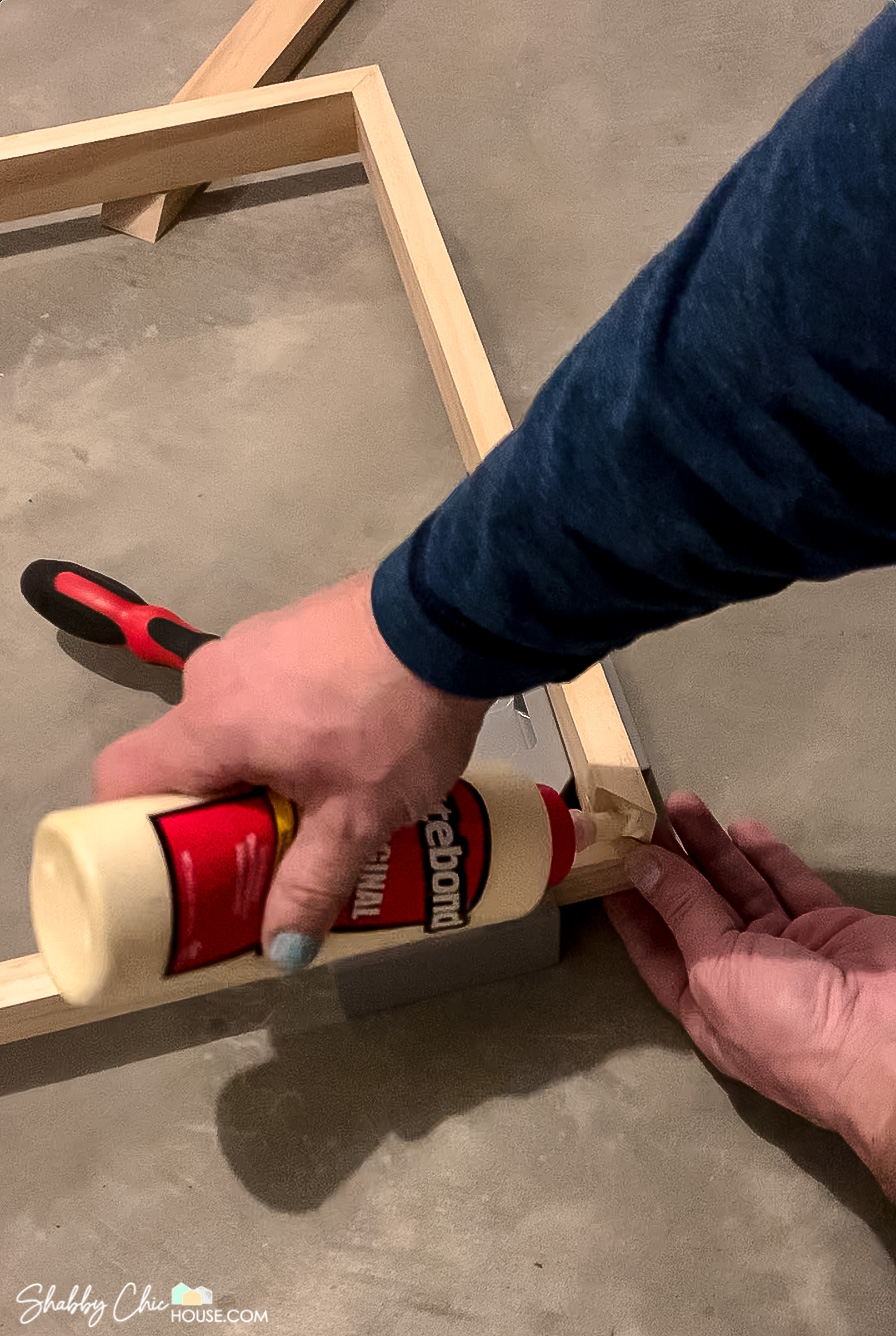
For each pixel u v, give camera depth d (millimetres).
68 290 1159
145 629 924
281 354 1120
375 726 492
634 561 411
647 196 1189
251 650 521
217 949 561
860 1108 689
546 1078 847
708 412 359
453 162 1224
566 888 819
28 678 989
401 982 831
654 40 1275
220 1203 819
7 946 899
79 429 1092
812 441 347
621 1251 795
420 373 1104
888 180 298
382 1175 823
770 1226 797
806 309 322
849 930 782
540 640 451
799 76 1242
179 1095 852
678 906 784
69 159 1090
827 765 934
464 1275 793
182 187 1162
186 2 1337
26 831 938
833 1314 773
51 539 1044
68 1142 840
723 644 980
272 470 1066
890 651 969
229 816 546
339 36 1299
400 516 1044
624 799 765
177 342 1131
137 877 521
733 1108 831
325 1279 796
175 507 1055
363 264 1161
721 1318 776
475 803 614
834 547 388
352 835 520
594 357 396
